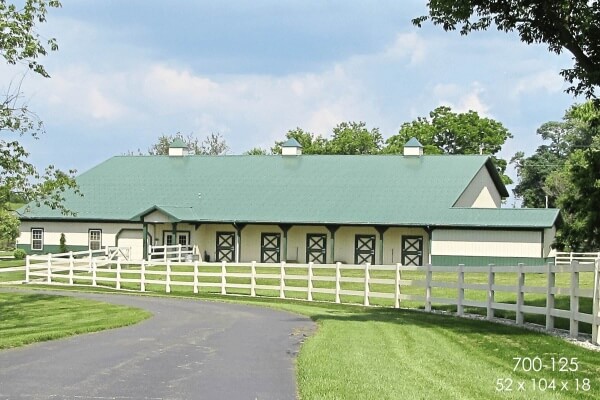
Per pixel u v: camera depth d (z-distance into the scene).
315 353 13.88
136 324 20.50
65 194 57.34
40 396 10.41
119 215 55.09
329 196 54.19
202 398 10.37
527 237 48.22
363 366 12.49
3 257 58.28
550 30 19.48
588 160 20.33
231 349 15.10
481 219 49.22
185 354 14.36
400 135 86.19
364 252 52.56
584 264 16.11
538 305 24.58
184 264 34.41
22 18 26.44
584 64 19.12
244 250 54.62
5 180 27.52
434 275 45.28
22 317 22.95
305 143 98.31
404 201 52.44
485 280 39.69
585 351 14.52
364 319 21.58
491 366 13.06
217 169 59.75
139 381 11.54
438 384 11.05
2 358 13.75
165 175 59.66
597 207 20.20
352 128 97.94
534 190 91.38
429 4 20.20
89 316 22.89
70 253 38.84
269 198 55.00
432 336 17.23
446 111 85.69
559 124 95.19
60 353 14.43
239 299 30.89
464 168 55.53
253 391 10.84
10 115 26.95
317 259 53.41
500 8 19.47
